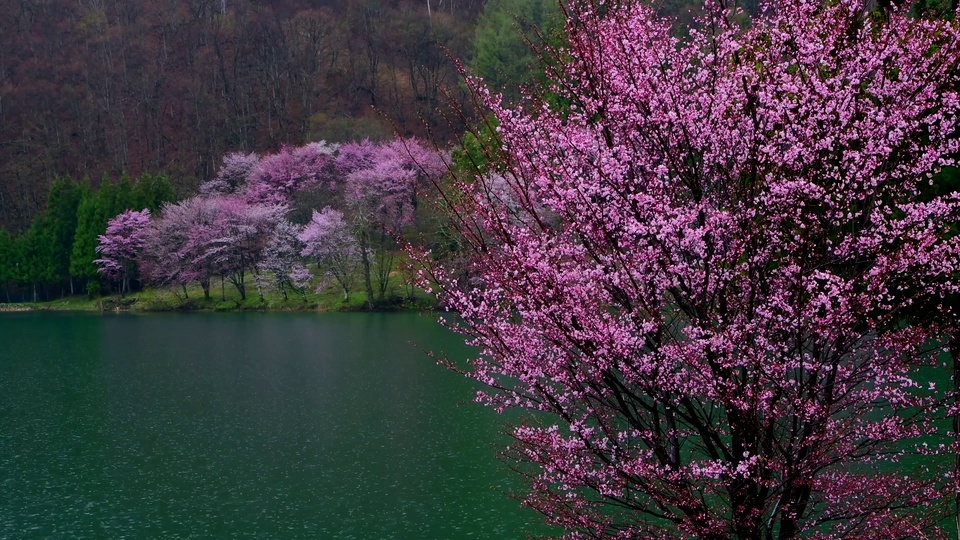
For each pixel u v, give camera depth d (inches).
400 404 1369.3
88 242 3602.4
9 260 3786.9
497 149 325.1
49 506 922.1
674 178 304.5
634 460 305.7
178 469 1053.8
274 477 1006.4
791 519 311.1
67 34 5565.9
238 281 3440.0
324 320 2640.3
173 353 2048.5
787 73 309.3
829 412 296.5
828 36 296.2
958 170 388.8
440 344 2004.2
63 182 3890.3
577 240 335.3
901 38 299.7
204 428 1257.4
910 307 368.5
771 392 294.5
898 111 289.6
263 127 4891.7
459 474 990.4
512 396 337.7
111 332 2536.9
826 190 299.3
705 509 312.5
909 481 350.9
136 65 5393.7
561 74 322.0
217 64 5265.8
